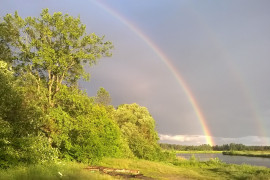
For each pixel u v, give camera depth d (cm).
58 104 2553
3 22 2606
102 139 2753
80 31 2775
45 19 2695
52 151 1897
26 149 1639
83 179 1302
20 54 2703
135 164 2528
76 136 2436
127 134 4297
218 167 3084
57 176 1295
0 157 1540
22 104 1866
